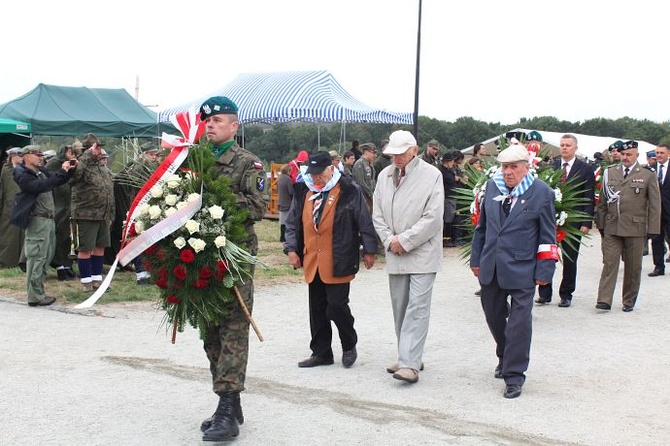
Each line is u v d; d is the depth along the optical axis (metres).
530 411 5.41
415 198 6.09
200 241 4.44
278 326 8.25
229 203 4.66
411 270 6.09
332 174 6.43
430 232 6.04
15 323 8.05
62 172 8.80
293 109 17.91
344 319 6.45
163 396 5.62
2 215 11.51
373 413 5.28
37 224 8.87
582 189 9.08
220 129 4.82
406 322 6.11
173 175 4.64
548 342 7.59
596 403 5.62
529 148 8.37
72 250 10.79
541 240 5.80
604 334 7.96
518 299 5.80
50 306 8.95
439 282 11.58
